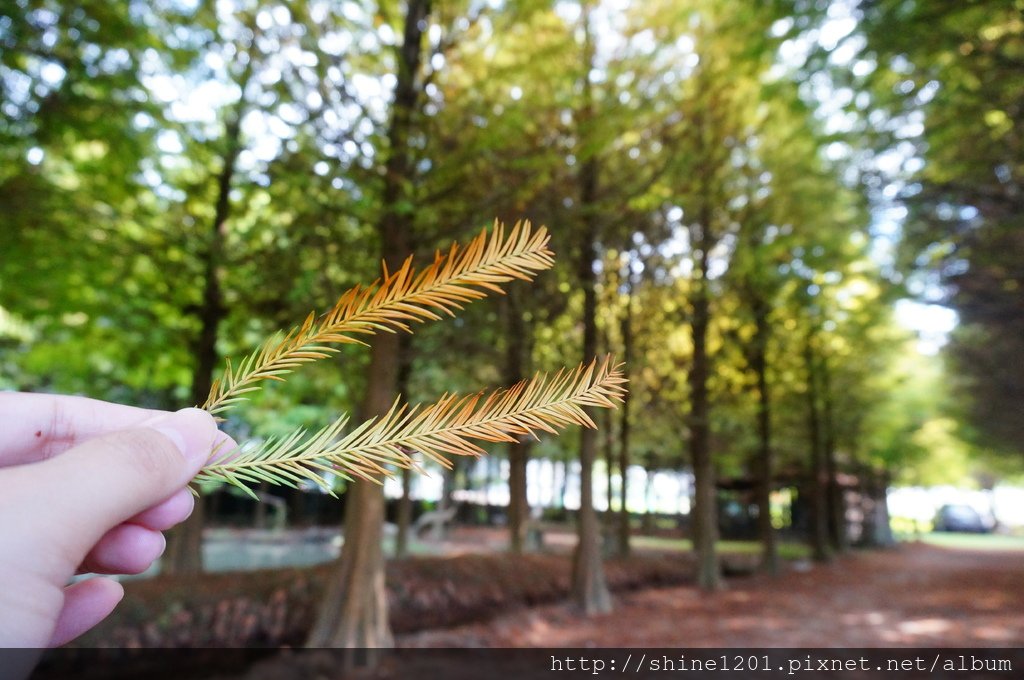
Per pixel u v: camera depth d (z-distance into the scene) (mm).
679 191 11734
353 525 7820
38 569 792
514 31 9016
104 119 7176
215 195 10320
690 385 15312
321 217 7645
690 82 11125
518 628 9359
